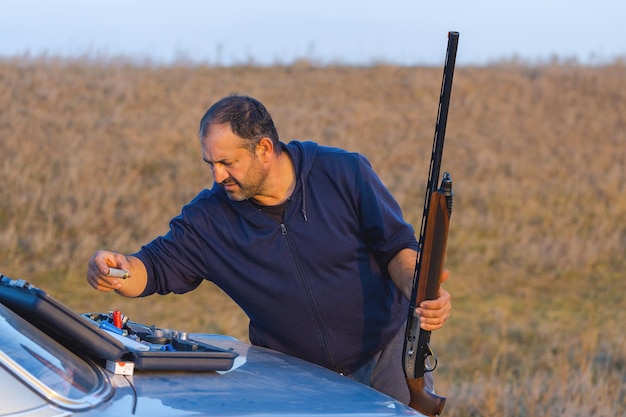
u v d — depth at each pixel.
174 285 4.88
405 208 22.31
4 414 2.94
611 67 40.50
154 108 30.19
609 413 8.13
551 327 14.02
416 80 37.31
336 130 29.89
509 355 11.94
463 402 8.75
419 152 28.41
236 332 12.79
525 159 28.41
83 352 3.66
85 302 14.20
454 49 4.23
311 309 4.80
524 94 36.16
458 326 13.99
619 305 16.12
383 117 32.44
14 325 3.50
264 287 4.78
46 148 23.73
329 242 4.75
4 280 3.80
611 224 21.89
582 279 17.80
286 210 4.74
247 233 4.78
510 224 21.11
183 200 21.05
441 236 4.27
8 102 27.89
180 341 4.25
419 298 4.36
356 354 4.95
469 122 32.53
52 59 33.19
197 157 25.08
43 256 16.36
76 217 18.28
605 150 30.27
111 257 4.58
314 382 3.99
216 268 4.86
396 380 5.06
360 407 3.69
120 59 35.16
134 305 14.24
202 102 31.61
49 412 3.03
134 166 23.67
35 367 3.23
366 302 4.88
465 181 25.28
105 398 3.27
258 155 4.53
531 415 8.21
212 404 3.41
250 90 34.56
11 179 20.23
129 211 19.58
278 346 4.96
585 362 10.41
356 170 4.82
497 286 17.02
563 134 32.03
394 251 4.80
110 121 27.55
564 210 22.98
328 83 36.81
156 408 3.28
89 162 22.70
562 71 39.16
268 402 3.54
